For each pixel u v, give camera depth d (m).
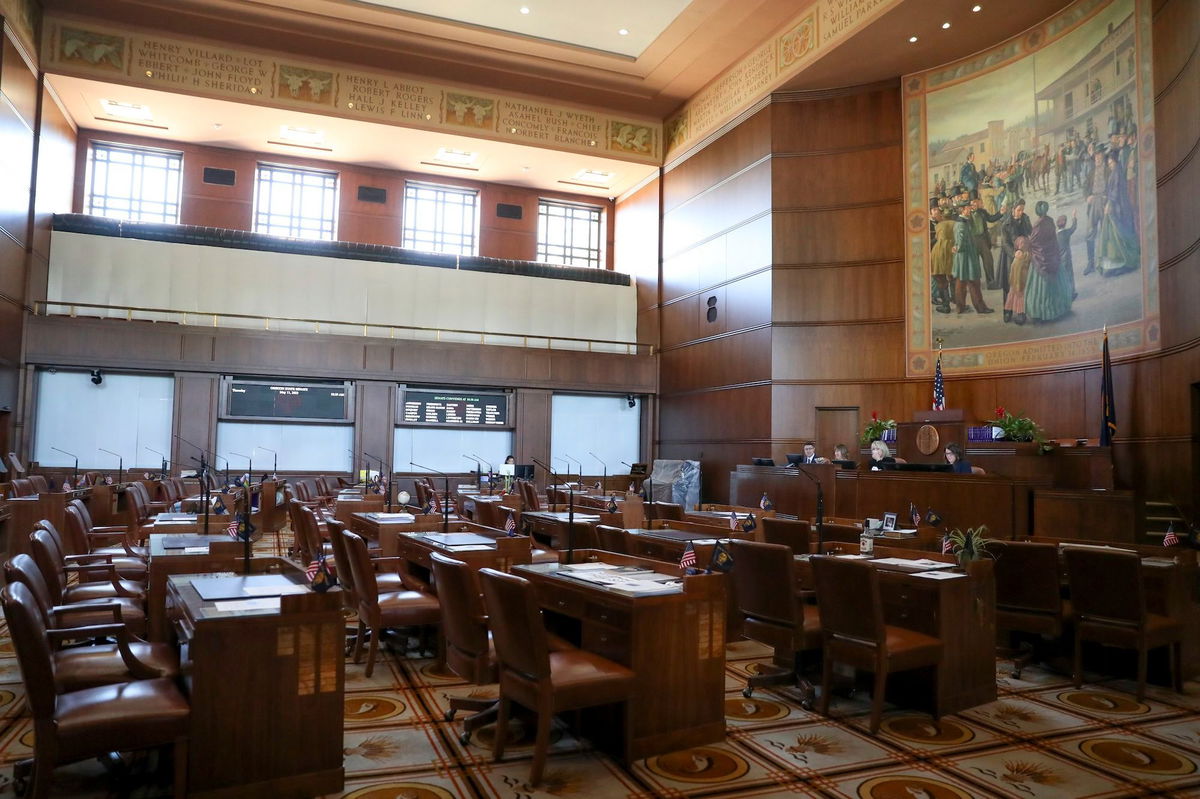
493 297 20.19
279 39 17.03
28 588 3.55
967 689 5.06
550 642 4.46
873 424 13.85
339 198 20.66
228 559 5.35
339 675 3.59
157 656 3.97
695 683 4.28
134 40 16.45
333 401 17.88
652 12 15.91
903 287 15.35
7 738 4.14
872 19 13.57
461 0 15.64
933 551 6.67
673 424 19.67
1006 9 13.13
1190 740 4.54
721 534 7.31
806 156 16.31
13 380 15.15
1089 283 12.45
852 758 4.18
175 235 17.88
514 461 19.19
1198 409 10.23
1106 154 12.18
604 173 21.19
